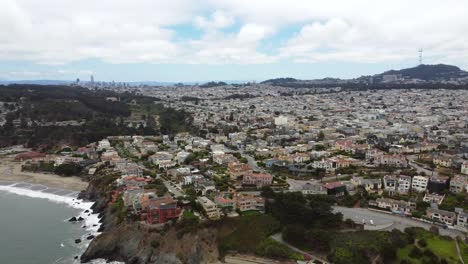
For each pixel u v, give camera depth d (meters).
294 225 183.00
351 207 199.38
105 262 179.38
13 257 179.12
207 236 181.12
